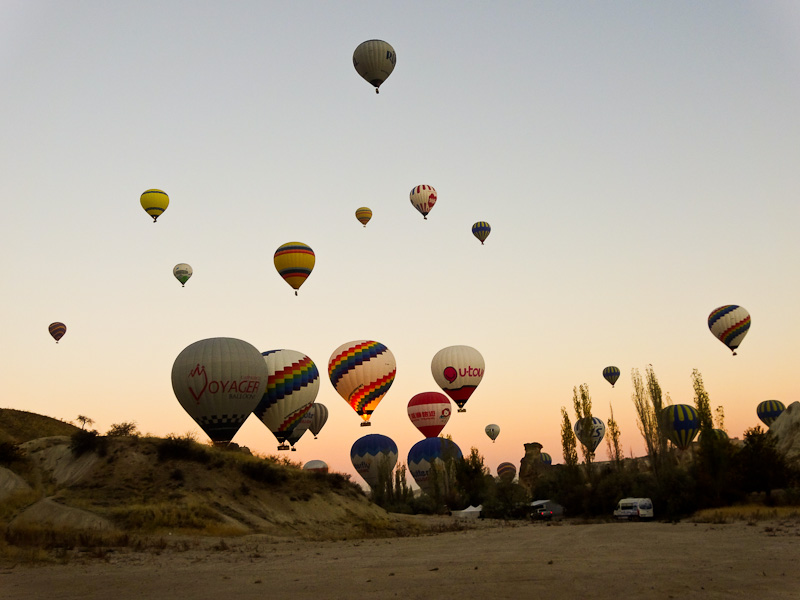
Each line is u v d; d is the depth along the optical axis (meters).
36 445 55.31
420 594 15.54
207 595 16.34
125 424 61.91
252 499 49.31
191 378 51.47
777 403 101.19
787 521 40.69
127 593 17.00
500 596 14.95
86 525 39.41
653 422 72.38
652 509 57.94
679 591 15.10
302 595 15.94
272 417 64.69
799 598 13.99
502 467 136.75
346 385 76.31
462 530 52.00
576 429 85.50
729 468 58.50
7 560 25.09
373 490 88.69
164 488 46.44
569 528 47.69
